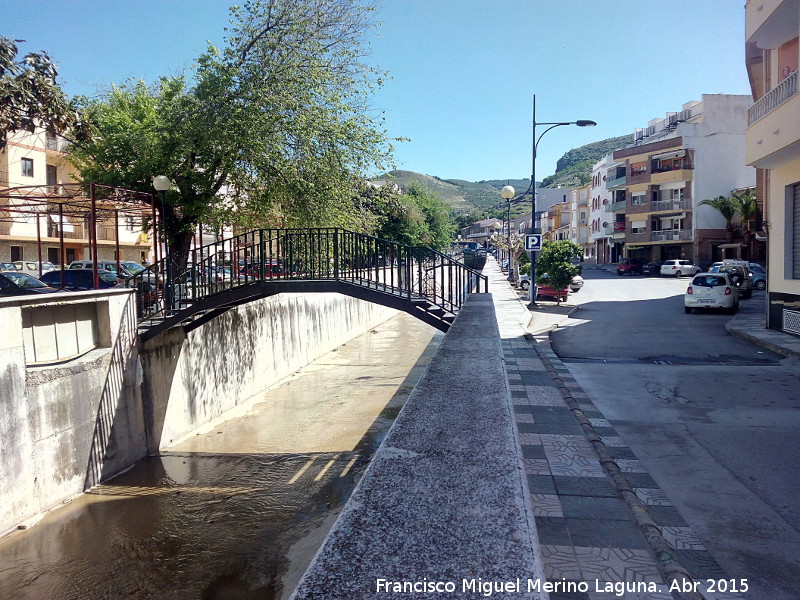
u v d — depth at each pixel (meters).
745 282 22.62
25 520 7.59
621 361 10.27
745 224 37.91
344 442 11.13
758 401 7.10
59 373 8.27
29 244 27.47
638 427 6.12
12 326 7.39
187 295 11.58
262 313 15.70
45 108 9.58
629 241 47.78
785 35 11.95
